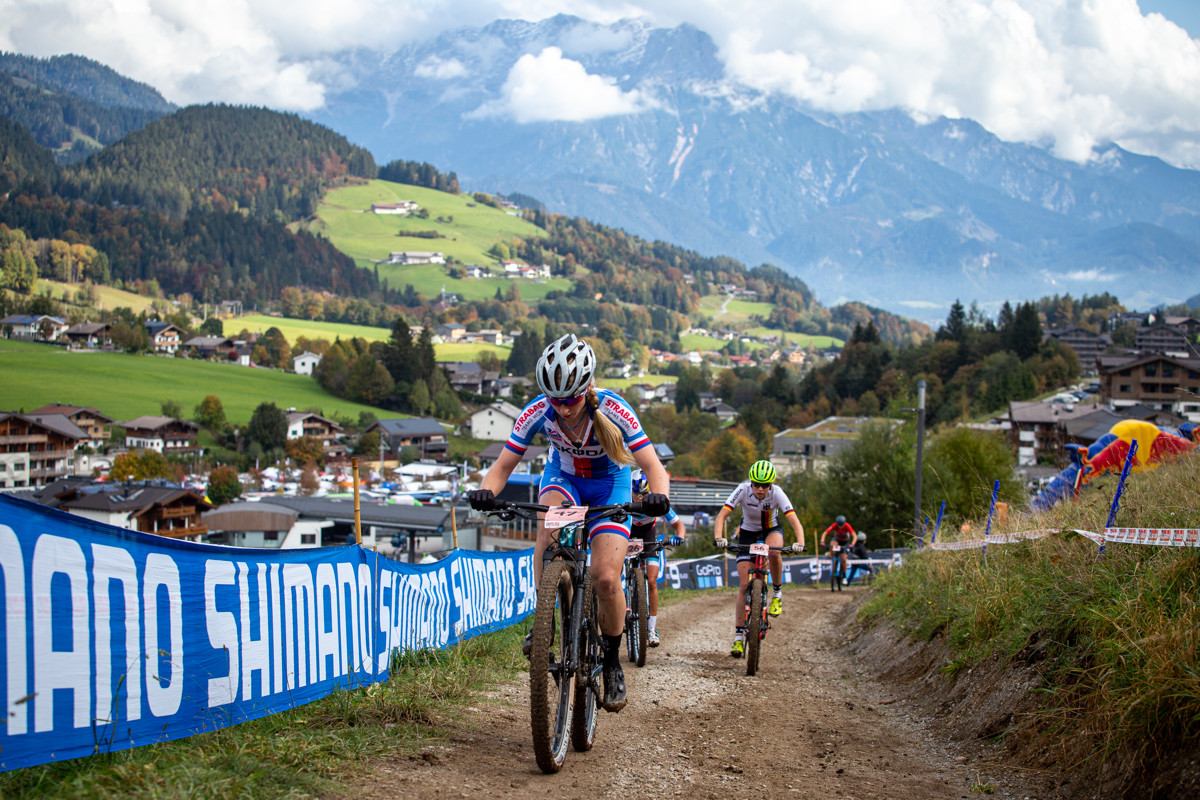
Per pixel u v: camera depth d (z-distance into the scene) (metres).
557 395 3.94
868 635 8.68
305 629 4.58
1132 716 3.54
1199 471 6.51
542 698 3.58
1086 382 112.75
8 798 2.79
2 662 2.85
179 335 167.62
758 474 7.44
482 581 8.28
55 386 109.06
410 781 3.41
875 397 111.31
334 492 80.75
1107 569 4.93
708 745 4.52
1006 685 4.88
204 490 73.62
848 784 3.93
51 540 3.04
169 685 3.55
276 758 3.42
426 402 129.25
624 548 4.02
